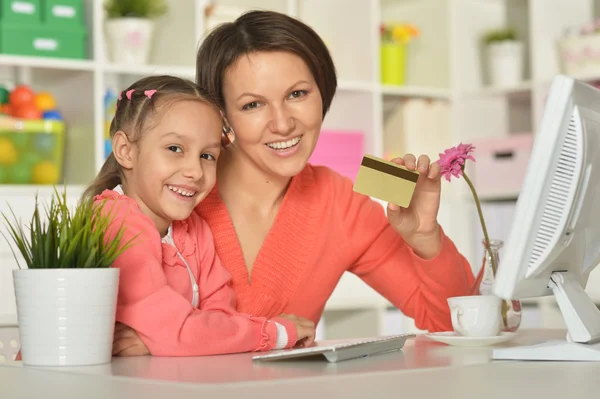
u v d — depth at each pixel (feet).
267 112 5.21
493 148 11.80
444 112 12.35
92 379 3.21
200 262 5.01
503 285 3.64
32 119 9.55
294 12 11.42
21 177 9.43
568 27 11.78
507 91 11.87
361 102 11.65
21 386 3.22
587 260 4.07
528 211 3.60
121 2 10.22
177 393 2.75
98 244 3.87
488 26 12.94
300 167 5.34
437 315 5.52
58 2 9.76
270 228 5.64
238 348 4.25
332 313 11.52
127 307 4.17
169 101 4.71
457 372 3.24
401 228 5.10
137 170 4.79
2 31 9.48
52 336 3.71
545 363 3.55
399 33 12.04
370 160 4.28
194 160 4.70
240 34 5.17
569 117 3.59
